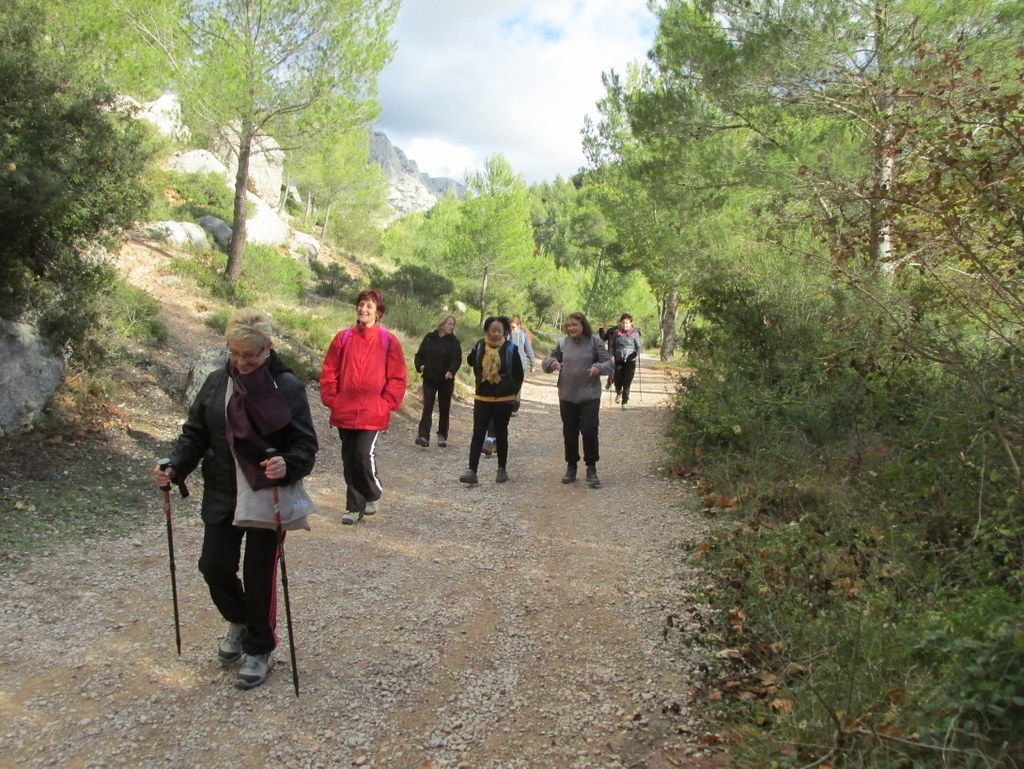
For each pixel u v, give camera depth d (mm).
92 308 8242
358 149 37125
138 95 15633
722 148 13438
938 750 2627
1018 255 4188
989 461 4129
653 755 3246
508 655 4180
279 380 3783
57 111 7348
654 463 9266
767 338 8398
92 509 6188
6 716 3412
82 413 7789
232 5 15297
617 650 4234
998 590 3330
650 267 23312
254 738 3348
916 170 4766
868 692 3137
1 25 7047
